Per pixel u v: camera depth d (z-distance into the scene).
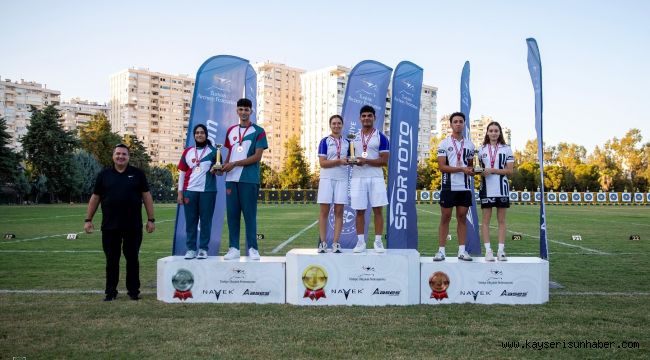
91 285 8.05
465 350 4.70
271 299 7.00
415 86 9.95
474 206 10.29
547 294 6.99
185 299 7.00
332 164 7.31
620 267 10.04
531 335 5.21
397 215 9.78
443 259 7.28
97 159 61.66
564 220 26.42
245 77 9.34
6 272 9.28
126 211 7.00
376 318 5.97
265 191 62.78
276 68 112.75
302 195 63.97
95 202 7.04
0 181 47.53
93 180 58.06
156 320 5.84
